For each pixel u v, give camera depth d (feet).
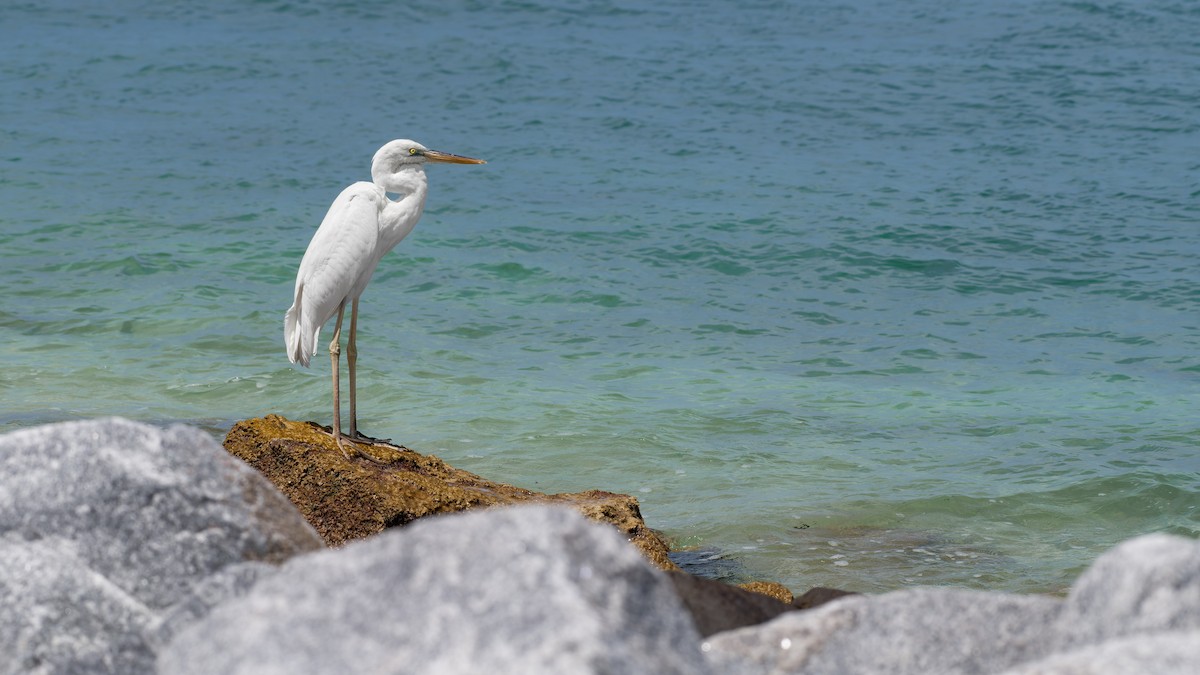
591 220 74.95
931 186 84.38
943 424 41.27
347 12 155.94
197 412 41.01
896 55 134.72
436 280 61.87
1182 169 88.84
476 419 40.98
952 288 62.28
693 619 16.10
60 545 13.83
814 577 28.43
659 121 105.81
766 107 111.45
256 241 68.95
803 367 48.98
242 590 13.26
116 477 14.17
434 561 11.06
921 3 166.71
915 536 31.19
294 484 27.66
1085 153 94.17
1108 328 55.01
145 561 13.83
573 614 10.24
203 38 140.67
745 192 82.53
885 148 96.58
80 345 48.93
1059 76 122.42
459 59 131.23
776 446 38.73
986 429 40.65
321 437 28.50
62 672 12.59
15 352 47.50
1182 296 60.03
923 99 114.42
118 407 40.98
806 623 13.14
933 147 96.84
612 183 84.99
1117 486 34.37
